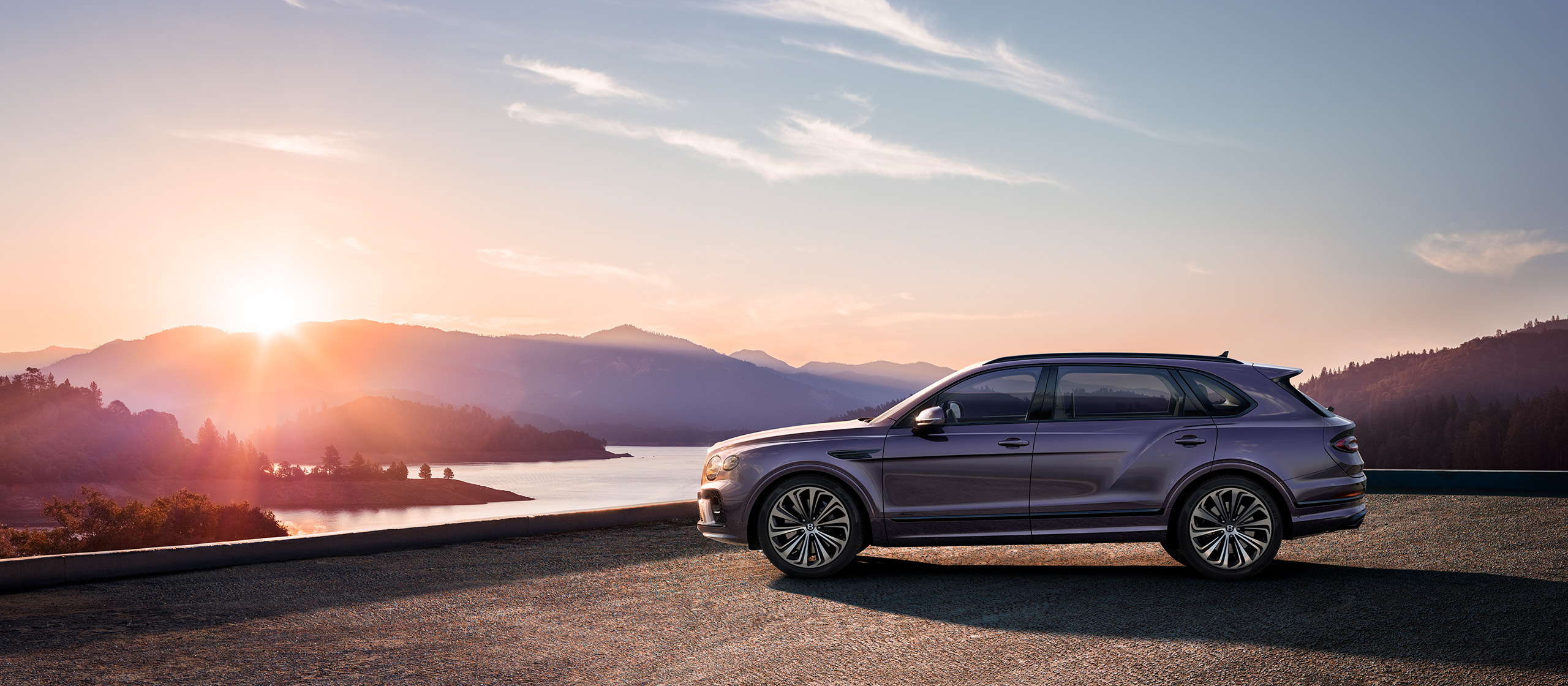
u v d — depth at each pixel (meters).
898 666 4.79
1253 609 5.84
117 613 6.29
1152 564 7.64
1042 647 5.07
